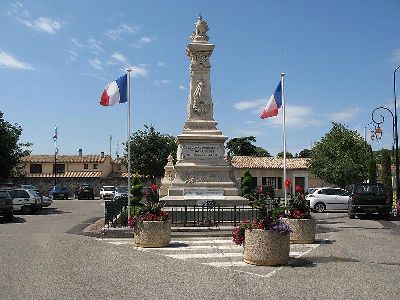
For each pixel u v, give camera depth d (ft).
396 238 50.55
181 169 70.85
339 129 156.76
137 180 80.69
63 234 56.54
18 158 147.54
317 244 45.62
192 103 74.23
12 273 31.99
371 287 27.09
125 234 52.85
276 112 64.44
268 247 34.22
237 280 29.40
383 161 110.63
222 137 72.49
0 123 140.26
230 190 69.92
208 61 75.25
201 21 76.38
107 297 25.22
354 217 80.94
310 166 160.15
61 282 29.04
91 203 135.74
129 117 61.82
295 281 28.96
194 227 55.36
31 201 93.04
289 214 46.65
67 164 209.26
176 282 28.94
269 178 174.91
